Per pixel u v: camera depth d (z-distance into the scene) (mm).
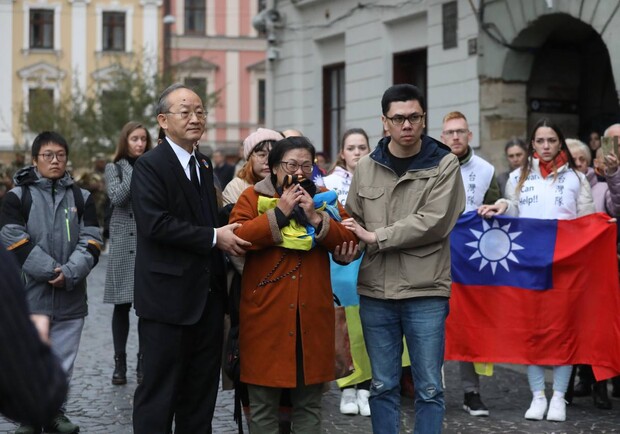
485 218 7188
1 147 46344
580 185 7266
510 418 6883
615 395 7703
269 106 18891
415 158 5410
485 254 7160
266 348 5121
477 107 13625
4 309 2445
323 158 14398
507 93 13305
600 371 7004
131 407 7207
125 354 8094
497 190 7504
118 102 32719
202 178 5332
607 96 13602
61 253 6457
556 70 13680
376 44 15750
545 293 7039
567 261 7020
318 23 17375
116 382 8023
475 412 6949
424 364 5324
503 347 7047
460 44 13922
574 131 13852
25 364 2432
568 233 7102
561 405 6836
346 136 7535
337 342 5594
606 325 7012
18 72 47188
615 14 11344
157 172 5113
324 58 17516
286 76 18312
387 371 5461
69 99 34750
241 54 50906
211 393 5363
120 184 7895
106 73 47375
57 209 6492
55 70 47375
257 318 5152
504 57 13164
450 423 6730
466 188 7359
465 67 13836
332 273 7016
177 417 5402
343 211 5492
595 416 6961
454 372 8742
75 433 6426
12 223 6371
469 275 7180
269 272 5137
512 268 7098
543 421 6801
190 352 5277
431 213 5254
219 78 50750
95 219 6672
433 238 5273
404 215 5371
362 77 16156
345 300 6996
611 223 7043
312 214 5113
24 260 6293
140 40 47969
